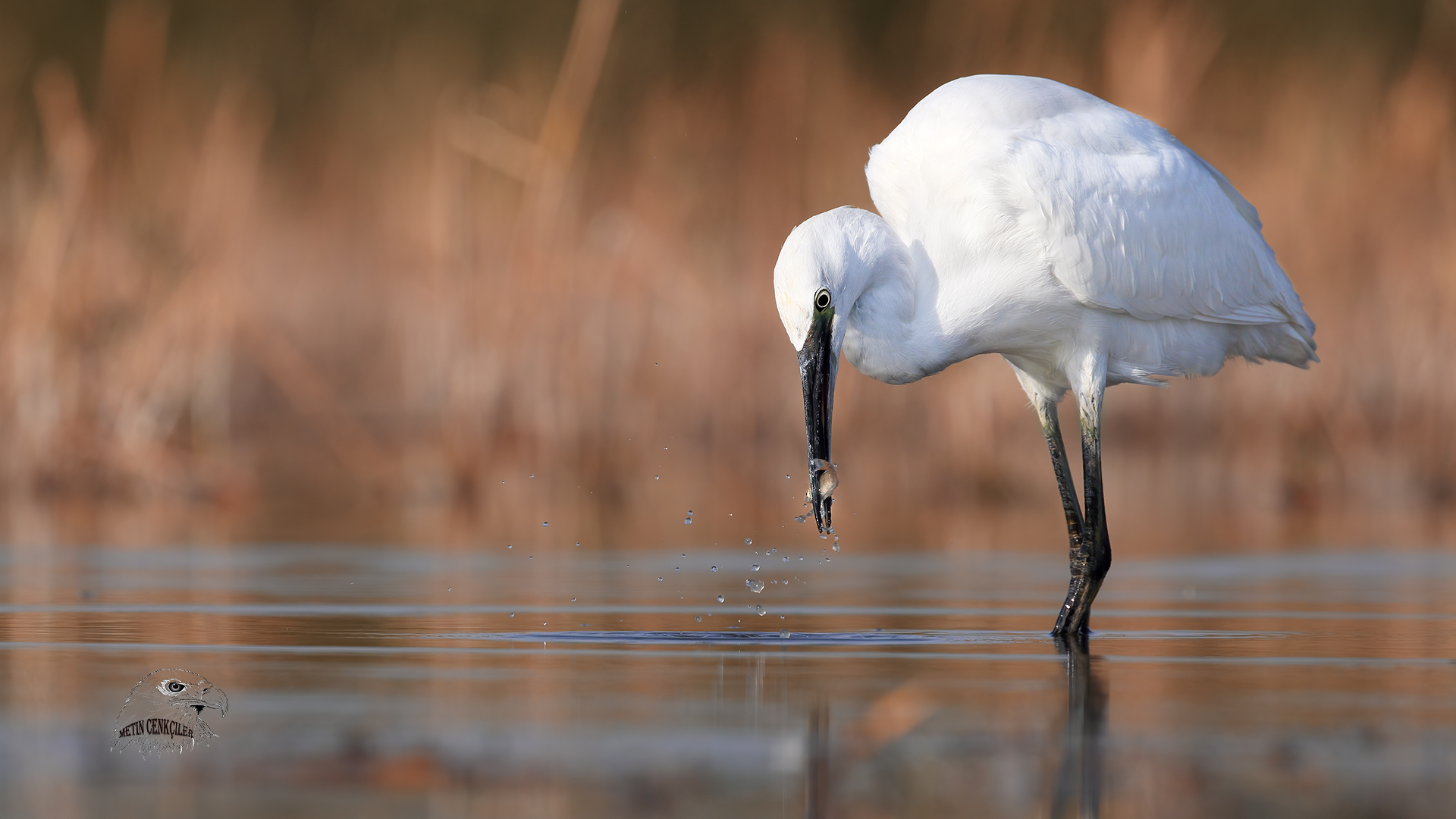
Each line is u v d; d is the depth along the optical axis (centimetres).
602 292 1780
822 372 892
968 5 2077
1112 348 1001
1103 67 1916
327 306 2275
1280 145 1970
